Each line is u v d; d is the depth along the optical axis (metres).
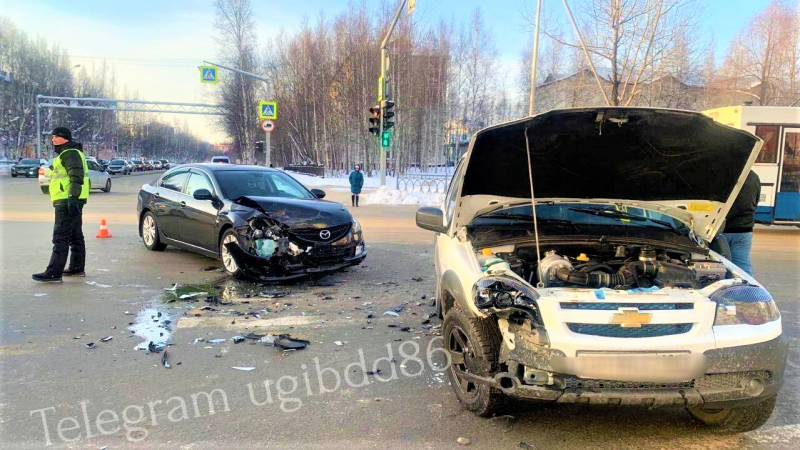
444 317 3.84
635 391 2.87
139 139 110.31
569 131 3.55
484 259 3.66
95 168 24.45
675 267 3.57
